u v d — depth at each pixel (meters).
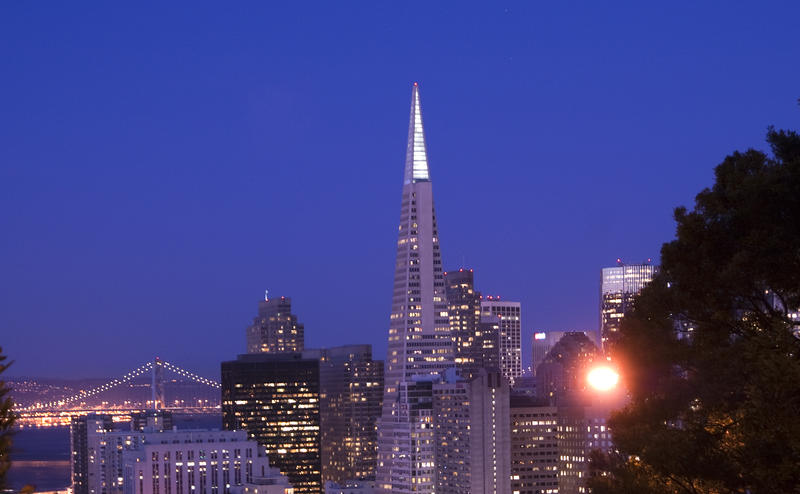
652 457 68.06
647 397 76.06
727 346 67.38
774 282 62.00
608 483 79.12
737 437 65.69
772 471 59.19
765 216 61.69
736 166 65.75
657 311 70.81
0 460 49.81
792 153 63.19
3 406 50.97
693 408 73.81
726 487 66.62
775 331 59.41
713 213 65.31
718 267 65.00
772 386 57.69
